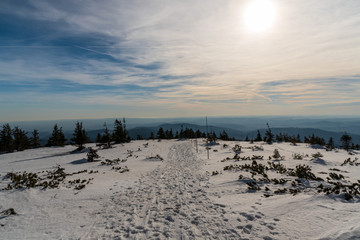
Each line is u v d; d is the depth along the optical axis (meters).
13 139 56.53
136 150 37.03
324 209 5.36
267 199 7.33
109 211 7.36
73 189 10.37
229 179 11.34
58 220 6.57
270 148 31.86
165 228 5.68
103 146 46.94
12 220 6.55
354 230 3.65
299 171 11.35
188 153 30.31
